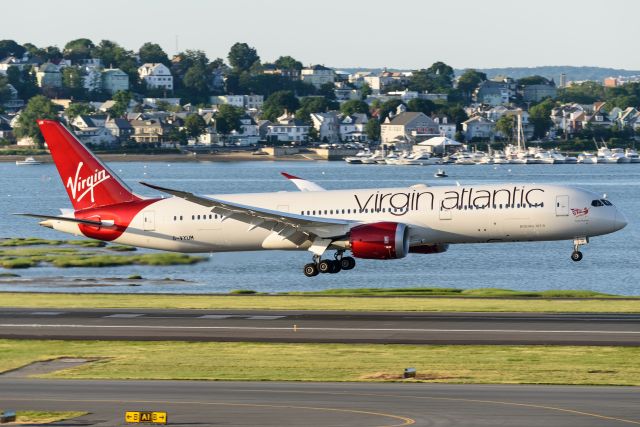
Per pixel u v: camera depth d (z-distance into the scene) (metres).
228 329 167.38
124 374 132.38
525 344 149.25
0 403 113.88
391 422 102.94
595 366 132.88
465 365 135.12
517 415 105.62
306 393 118.31
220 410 109.44
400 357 141.50
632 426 100.88
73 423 104.88
